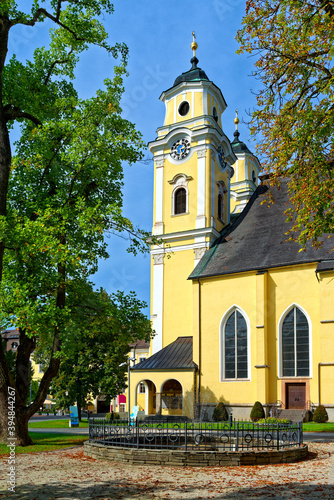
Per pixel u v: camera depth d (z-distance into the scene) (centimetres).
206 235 4803
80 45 2425
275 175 1881
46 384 2205
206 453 1495
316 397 3512
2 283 2052
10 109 2267
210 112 5288
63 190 2323
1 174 2033
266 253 4097
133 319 2367
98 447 1677
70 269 2322
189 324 4700
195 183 5047
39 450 1928
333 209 1717
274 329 3809
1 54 2000
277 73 1830
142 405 5959
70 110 2336
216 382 4019
